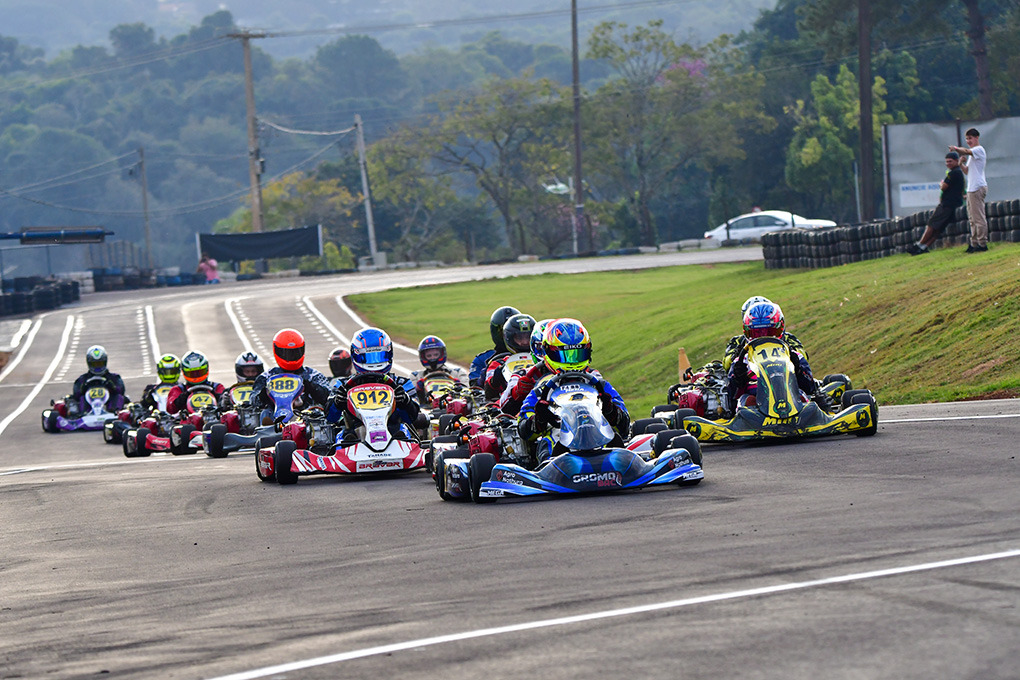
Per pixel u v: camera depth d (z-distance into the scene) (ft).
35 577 94.58
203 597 81.05
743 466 127.34
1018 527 80.07
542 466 116.16
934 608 61.11
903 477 108.37
